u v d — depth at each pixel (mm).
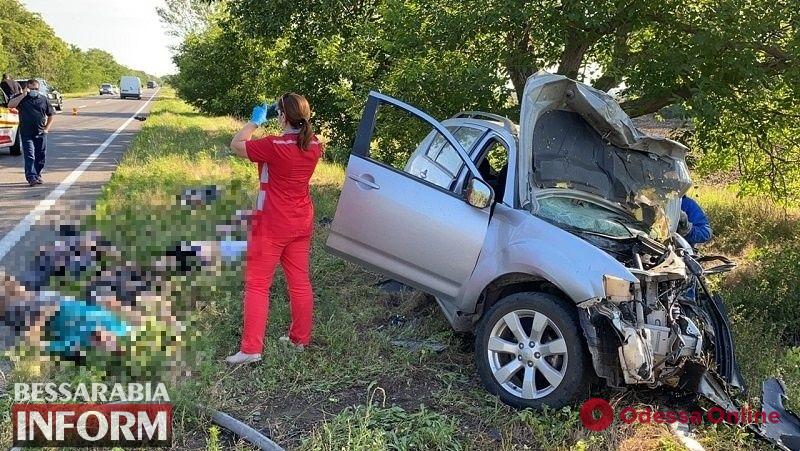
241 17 14766
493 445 3547
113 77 170000
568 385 3799
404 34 8500
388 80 9102
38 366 3785
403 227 4602
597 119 4832
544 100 4645
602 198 4961
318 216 8781
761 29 6883
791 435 3861
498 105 8148
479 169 5148
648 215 5051
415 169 5242
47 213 7586
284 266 4500
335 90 11867
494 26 7879
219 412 3543
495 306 4152
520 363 4004
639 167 5137
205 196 6570
